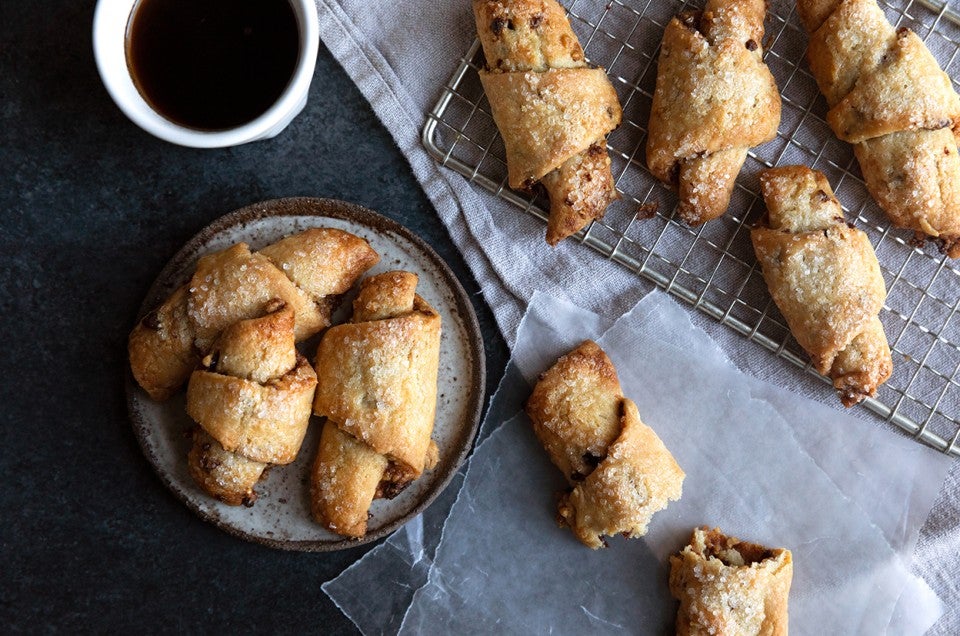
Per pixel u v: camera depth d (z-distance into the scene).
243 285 0.53
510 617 0.59
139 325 0.54
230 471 0.54
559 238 0.56
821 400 0.60
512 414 0.59
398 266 0.57
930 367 0.59
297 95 0.51
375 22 0.58
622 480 0.56
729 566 0.58
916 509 0.60
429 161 0.58
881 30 0.55
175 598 0.58
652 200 0.58
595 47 0.58
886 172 0.56
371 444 0.54
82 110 0.57
